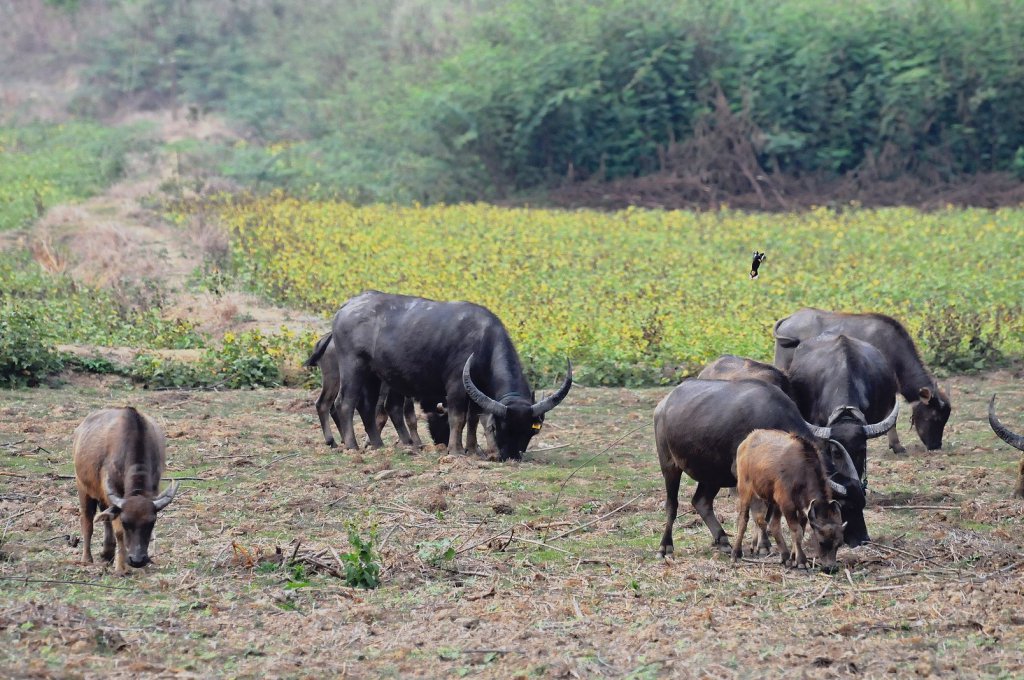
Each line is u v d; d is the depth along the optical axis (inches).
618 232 3971.5
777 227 4163.4
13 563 1158.3
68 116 7534.5
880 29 5506.9
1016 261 3331.7
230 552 1210.0
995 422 1391.5
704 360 2257.6
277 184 5265.8
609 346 2367.1
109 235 3673.7
